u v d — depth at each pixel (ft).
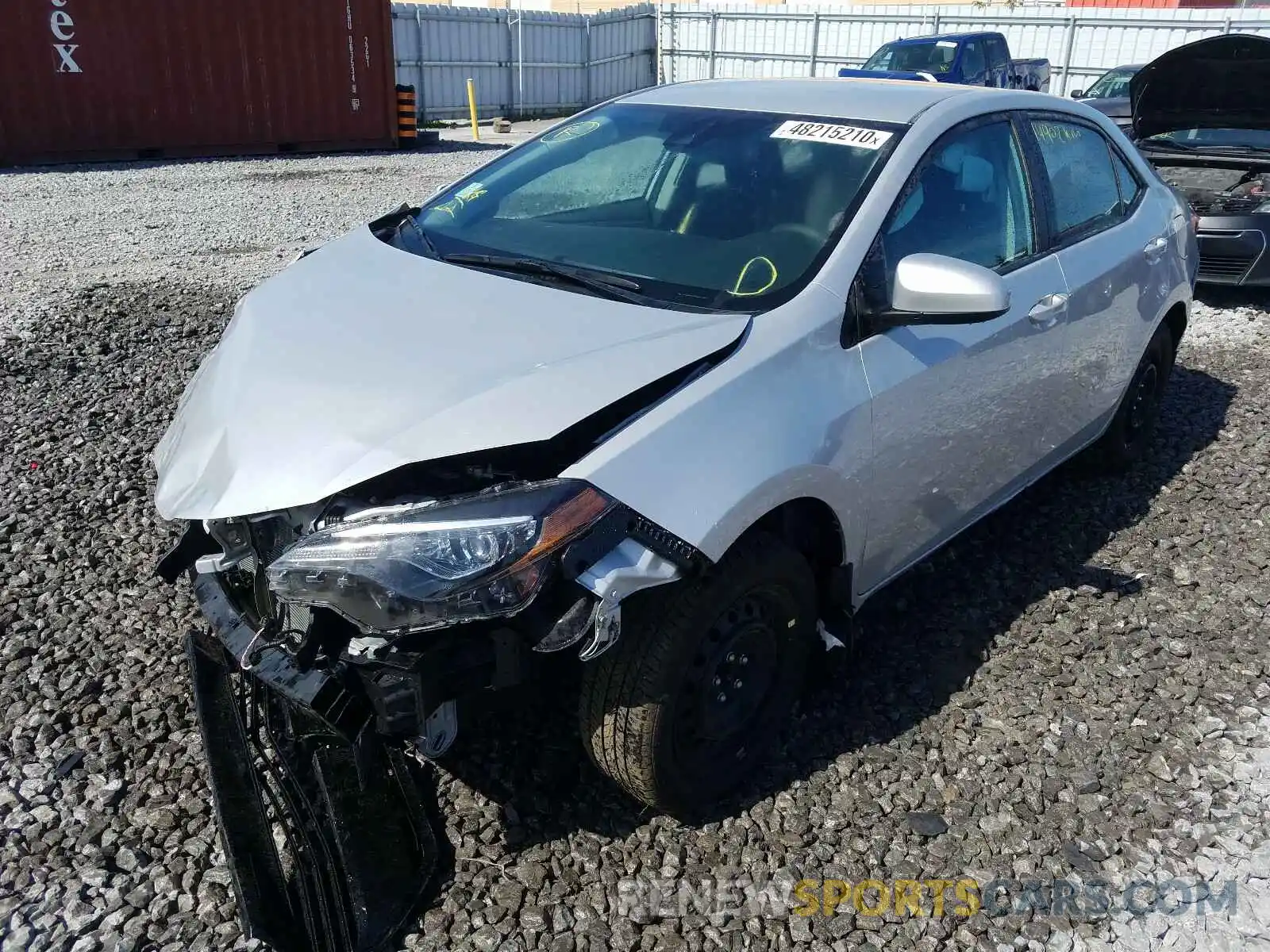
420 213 11.90
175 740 9.52
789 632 9.07
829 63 87.20
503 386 7.66
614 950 7.59
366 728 7.32
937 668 10.93
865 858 8.48
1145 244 13.87
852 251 9.30
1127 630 11.66
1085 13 76.84
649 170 10.96
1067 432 13.15
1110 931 7.91
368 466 7.22
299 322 9.20
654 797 8.34
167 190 39.06
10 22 42.70
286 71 50.93
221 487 7.77
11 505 13.76
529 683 7.78
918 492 10.19
